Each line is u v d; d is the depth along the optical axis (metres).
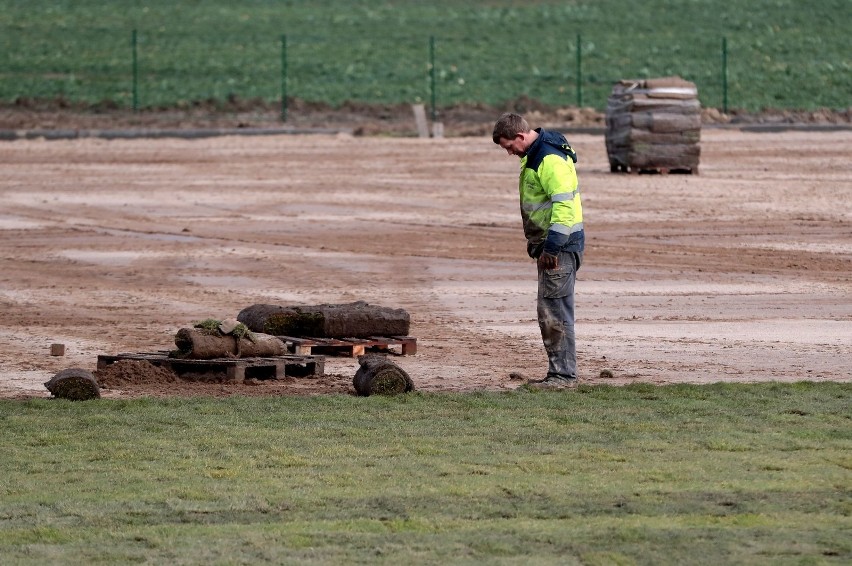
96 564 26.34
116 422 39.31
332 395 43.50
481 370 49.28
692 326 59.81
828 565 26.06
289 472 33.62
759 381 46.19
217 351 47.28
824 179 124.00
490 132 167.50
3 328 60.09
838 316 62.56
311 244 89.50
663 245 87.62
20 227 98.31
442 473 33.44
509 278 75.75
